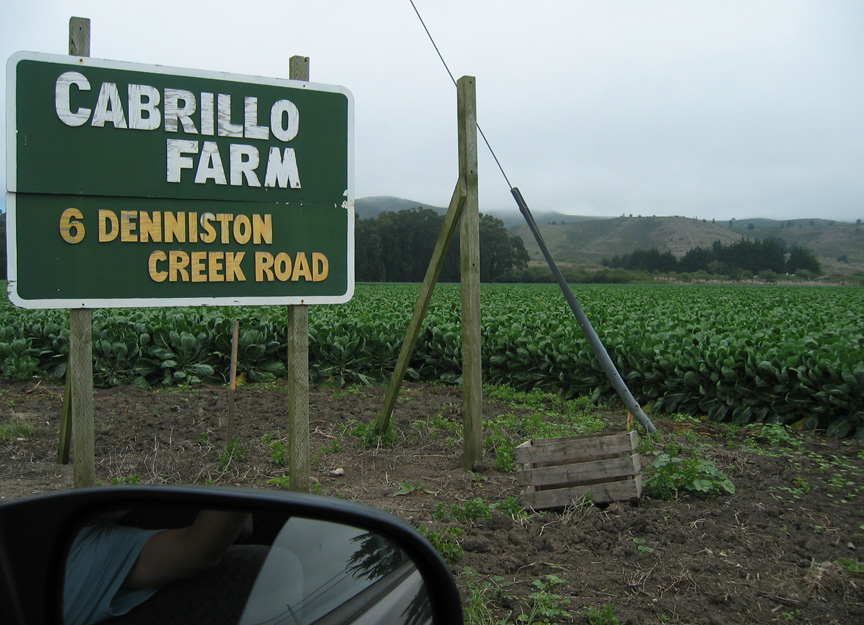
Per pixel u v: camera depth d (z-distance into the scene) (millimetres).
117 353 11805
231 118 4715
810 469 6695
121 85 4457
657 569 4246
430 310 19859
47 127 4312
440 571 2195
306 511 1981
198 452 7027
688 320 18094
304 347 5000
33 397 10695
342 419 8883
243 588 1817
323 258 4973
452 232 6582
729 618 3678
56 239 4348
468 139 6457
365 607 2025
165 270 4594
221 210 4715
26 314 16719
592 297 39562
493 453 7152
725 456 7000
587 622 3586
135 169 4512
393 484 6113
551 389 11836
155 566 1767
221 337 12484
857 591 3967
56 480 6117
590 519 5012
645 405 10469
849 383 8391
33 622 1687
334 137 4977
